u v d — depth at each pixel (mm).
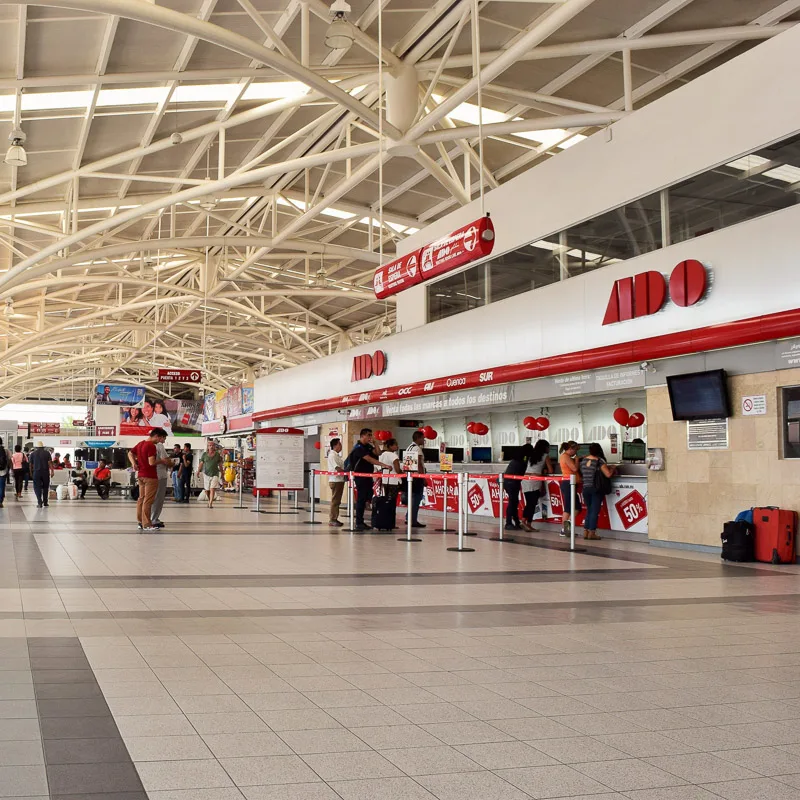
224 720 3691
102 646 5188
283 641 5438
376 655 5062
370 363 23438
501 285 17906
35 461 21031
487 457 21219
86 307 45000
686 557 11156
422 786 2939
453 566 9828
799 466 10523
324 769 3096
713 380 11586
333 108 20578
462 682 4438
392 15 16203
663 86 19797
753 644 5496
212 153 23094
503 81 19594
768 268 11148
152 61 16750
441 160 24453
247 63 17656
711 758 3275
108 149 21297
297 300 47562
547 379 15758
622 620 6355
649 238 13602
